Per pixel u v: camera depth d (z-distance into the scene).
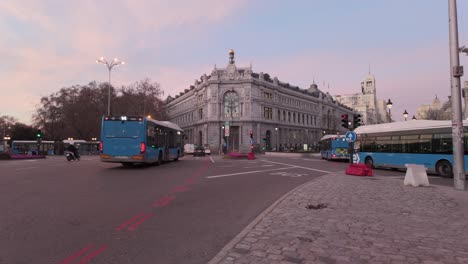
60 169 16.94
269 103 76.75
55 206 7.15
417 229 5.32
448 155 15.97
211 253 4.29
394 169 21.47
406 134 18.47
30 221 5.80
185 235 5.13
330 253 4.13
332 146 31.59
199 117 79.25
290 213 6.53
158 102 66.69
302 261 3.84
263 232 5.11
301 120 92.12
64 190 9.50
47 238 4.82
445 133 16.27
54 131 69.25
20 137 76.25
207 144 70.25
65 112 63.59
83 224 5.67
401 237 4.85
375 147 20.95
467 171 14.97
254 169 19.33
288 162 28.38
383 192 9.48
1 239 4.74
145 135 17.25
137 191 9.55
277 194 9.53
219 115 70.44
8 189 9.56
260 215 6.37
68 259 3.97
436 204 7.57
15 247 4.39
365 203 7.66
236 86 70.81
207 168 19.16
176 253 4.27
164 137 21.72
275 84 79.75
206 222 6.01
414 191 9.73
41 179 12.12
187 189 10.18
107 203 7.62
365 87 174.00
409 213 6.56
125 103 63.44
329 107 109.94
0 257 4.00
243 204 7.85
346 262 3.81
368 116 140.38
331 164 26.12
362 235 4.95
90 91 64.12
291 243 4.54
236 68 72.25
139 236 5.03
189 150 64.19
